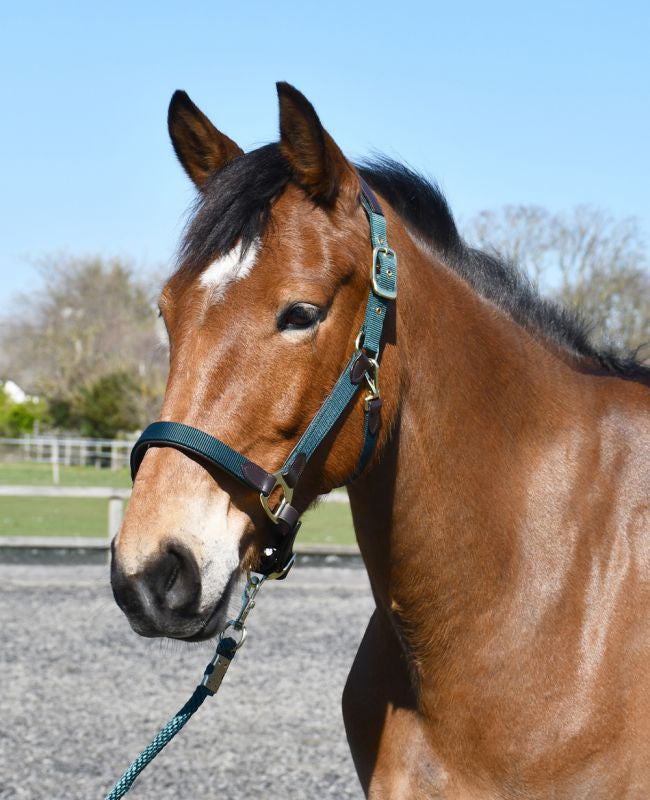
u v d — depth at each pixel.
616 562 1.92
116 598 1.56
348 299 1.72
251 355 1.63
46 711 4.93
